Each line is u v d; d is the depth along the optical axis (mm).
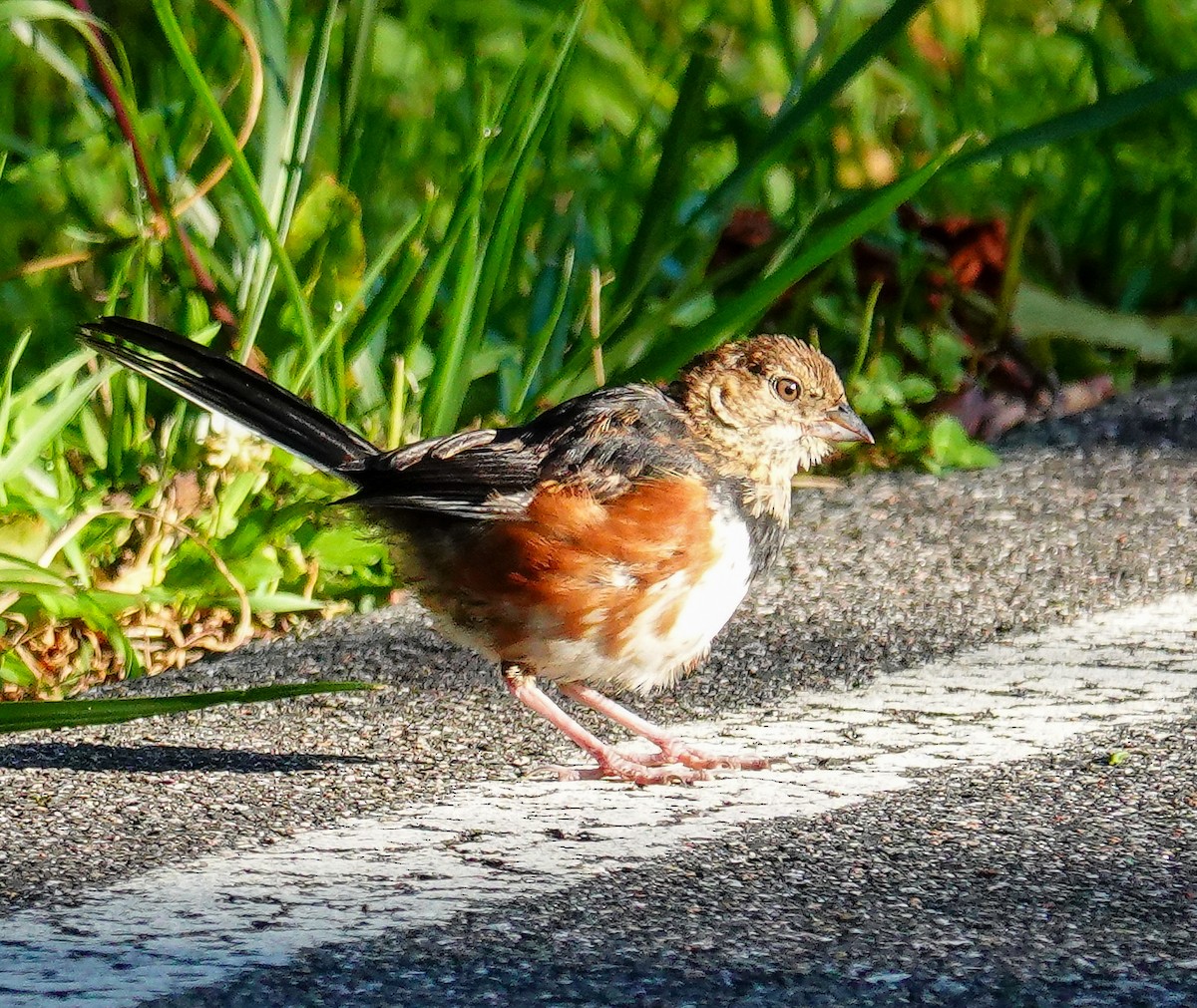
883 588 9336
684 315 12281
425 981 4918
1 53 14484
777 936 5219
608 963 5031
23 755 7121
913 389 11969
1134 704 7527
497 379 11664
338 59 14461
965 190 15023
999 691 7770
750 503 8000
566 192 13625
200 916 5418
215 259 10945
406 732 7492
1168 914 5367
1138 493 10859
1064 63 17344
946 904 5465
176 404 9906
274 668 8391
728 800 6566
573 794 6715
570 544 7457
